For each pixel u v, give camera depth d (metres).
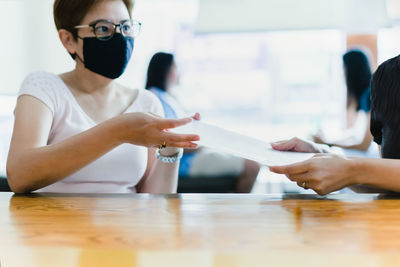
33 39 5.93
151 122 1.17
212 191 2.94
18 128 1.43
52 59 6.09
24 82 1.54
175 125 1.16
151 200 1.10
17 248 0.58
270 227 0.74
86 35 1.56
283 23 6.49
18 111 1.47
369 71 3.55
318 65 7.39
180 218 0.83
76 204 1.03
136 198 1.14
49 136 1.57
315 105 7.35
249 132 7.02
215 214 0.87
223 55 7.70
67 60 6.19
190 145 1.16
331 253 0.55
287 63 7.53
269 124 7.53
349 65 3.57
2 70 5.66
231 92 7.70
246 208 0.95
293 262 0.51
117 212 0.90
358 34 6.25
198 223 0.78
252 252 0.56
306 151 1.36
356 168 1.09
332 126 6.92
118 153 1.59
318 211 0.91
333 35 7.08
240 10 6.54
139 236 0.66
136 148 1.62
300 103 7.47
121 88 1.77
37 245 0.60
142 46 7.14
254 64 7.69
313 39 7.38
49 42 6.06
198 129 1.27
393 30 6.33
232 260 0.52
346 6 6.27
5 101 5.68
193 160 2.96
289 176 1.12
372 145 3.47
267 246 0.59
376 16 6.18
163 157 1.60
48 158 1.25
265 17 6.51
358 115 3.56
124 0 1.62
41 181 1.29
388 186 1.09
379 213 0.88
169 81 3.44
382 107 1.46
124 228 0.73
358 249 0.57
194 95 7.68
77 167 1.27
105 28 1.56
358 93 3.57
